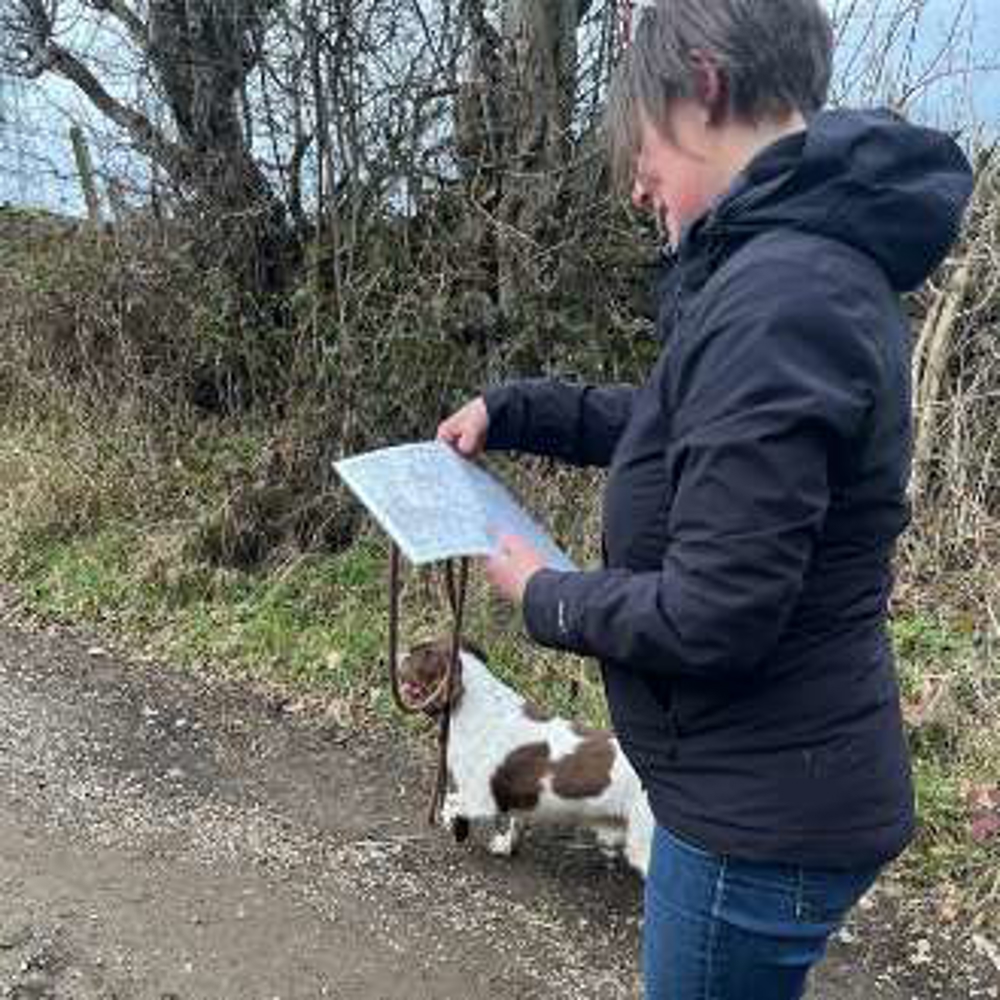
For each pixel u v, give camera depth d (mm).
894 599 5551
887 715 1972
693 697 1915
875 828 1953
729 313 1770
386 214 6219
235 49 6672
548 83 5957
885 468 1865
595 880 4199
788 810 1912
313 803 4582
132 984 3621
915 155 1828
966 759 4648
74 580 6020
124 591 5934
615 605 1834
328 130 6293
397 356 6070
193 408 7102
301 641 5555
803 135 1804
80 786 4617
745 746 1911
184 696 5262
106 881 4078
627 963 3834
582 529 5742
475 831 4387
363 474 2281
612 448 2553
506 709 4191
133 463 6707
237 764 4809
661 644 1786
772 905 1962
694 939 2021
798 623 1871
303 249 6703
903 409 1876
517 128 6043
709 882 1979
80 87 7363
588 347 5941
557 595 1909
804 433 1720
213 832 4383
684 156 1919
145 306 7113
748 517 1723
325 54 6180
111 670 5441
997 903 4020
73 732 4973
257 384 6945
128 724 5047
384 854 4293
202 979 3658
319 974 3709
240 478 6398
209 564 6047
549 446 2590
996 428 6055
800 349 1733
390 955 3809
